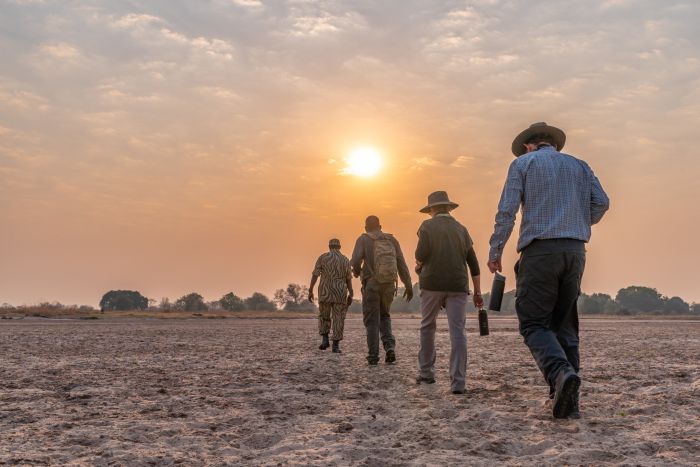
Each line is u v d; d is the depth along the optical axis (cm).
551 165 540
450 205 740
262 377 790
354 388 698
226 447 441
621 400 610
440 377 792
